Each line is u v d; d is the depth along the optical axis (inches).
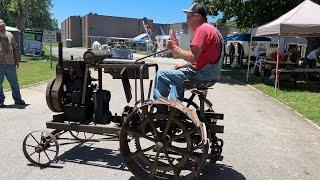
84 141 217.3
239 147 250.1
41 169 199.6
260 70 732.7
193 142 191.9
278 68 572.1
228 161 222.1
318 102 436.1
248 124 317.7
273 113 371.2
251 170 209.2
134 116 187.8
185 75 192.9
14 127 278.4
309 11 530.9
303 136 284.7
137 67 199.3
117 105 378.0
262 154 237.5
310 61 697.6
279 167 215.8
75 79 214.2
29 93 445.7
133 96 416.8
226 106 401.7
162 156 218.2
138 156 197.6
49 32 835.4
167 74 192.2
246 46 1029.8
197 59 189.0
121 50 1137.4
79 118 213.9
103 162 212.1
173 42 192.4
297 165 220.1
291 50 784.3
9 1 1818.4
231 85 606.9
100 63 208.4
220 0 882.1
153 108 184.4
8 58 350.3
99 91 213.6
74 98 212.8
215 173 203.0
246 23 902.4
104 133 203.3
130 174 196.7
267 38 917.8
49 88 211.5
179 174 183.3
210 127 194.4
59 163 208.5
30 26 2289.6
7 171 195.2
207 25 192.4
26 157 205.3
